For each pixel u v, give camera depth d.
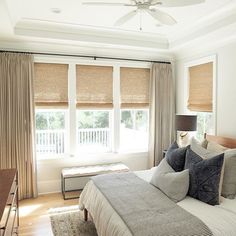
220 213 2.14
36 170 4.21
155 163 4.99
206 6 3.02
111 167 4.43
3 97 3.91
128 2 2.95
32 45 4.16
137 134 5.13
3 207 1.61
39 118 4.43
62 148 4.59
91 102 4.63
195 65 4.60
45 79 4.29
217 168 2.40
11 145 3.99
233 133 3.75
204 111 4.37
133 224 1.92
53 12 3.25
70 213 3.50
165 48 4.62
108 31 4.05
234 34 3.49
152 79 4.95
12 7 3.04
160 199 2.40
